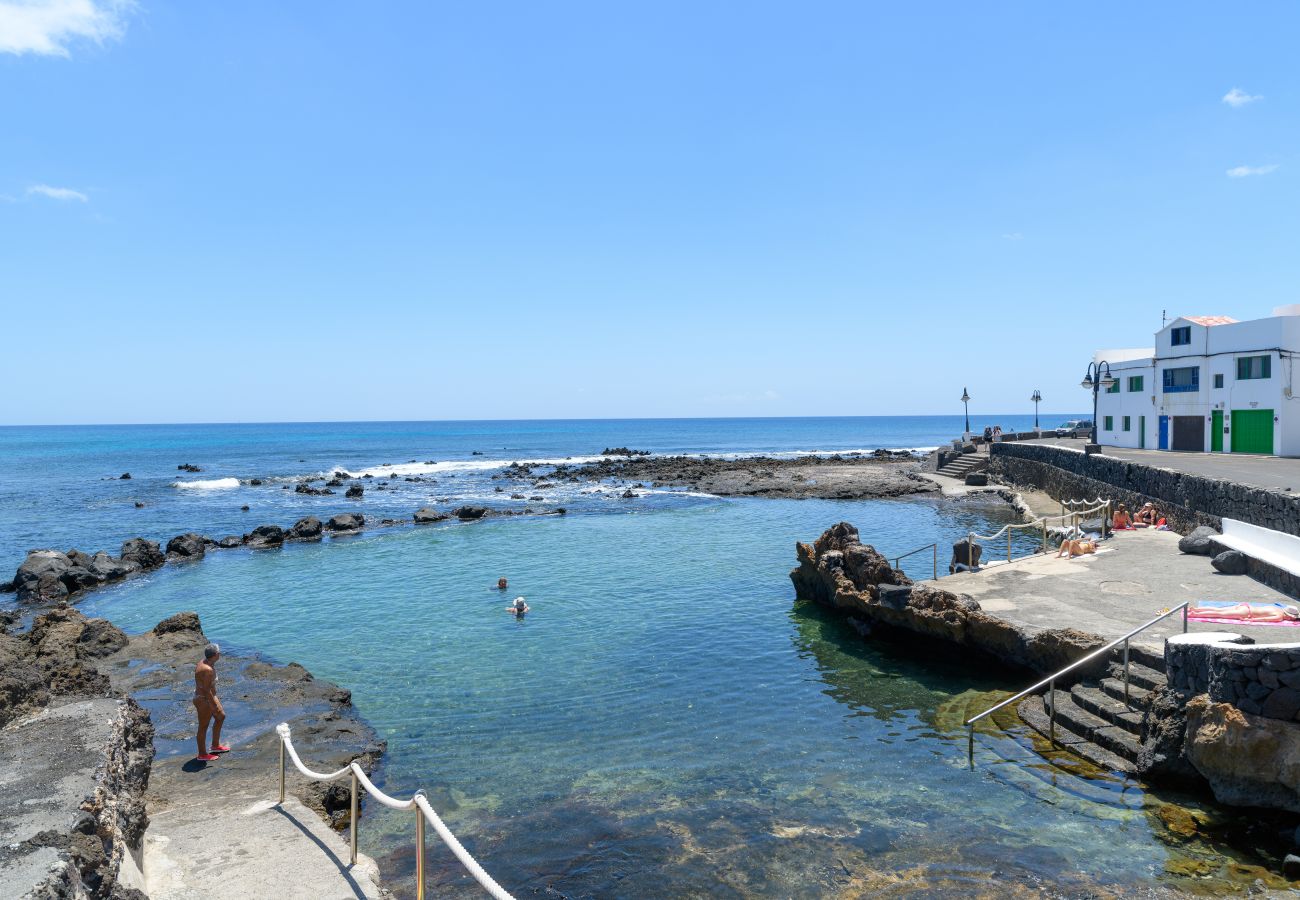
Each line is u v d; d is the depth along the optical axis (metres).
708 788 12.09
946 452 69.38
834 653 18.92
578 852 10.34
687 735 14.20
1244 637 11.10
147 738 8.83
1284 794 9.89
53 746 7.32
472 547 35.88
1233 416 41.59
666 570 29.67
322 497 58.72
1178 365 45.88
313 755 13.16
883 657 18.52
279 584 28.77
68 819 5.92
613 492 60.91
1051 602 17.09
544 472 81.81
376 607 24.56
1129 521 26.94
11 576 32.41
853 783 12.05
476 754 13.56
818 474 70.44
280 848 9.09
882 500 53.16
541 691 16.66
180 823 9.88
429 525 43.56
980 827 10.57
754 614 22.73
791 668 17.88
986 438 75.44
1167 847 9.86
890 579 20.14
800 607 23.45
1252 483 26.42
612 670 17.94
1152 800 10.88
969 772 12.23
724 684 16.91
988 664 16.70
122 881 6.61
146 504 54.38
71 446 139.62
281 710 15.27
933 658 18.09
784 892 9.27
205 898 7.91
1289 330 38.34
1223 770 10.20
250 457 109.50
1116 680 13.38
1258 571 18.00
